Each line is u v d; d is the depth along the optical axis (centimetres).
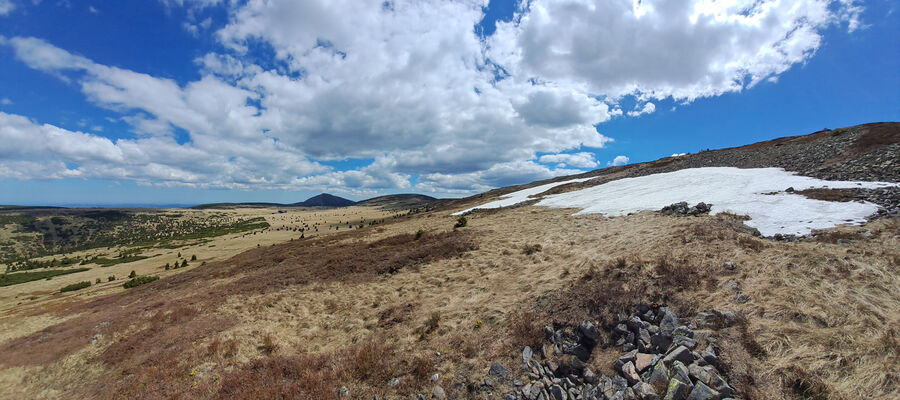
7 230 19988
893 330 720
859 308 813
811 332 752
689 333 823
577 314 1022
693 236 1503
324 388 921
